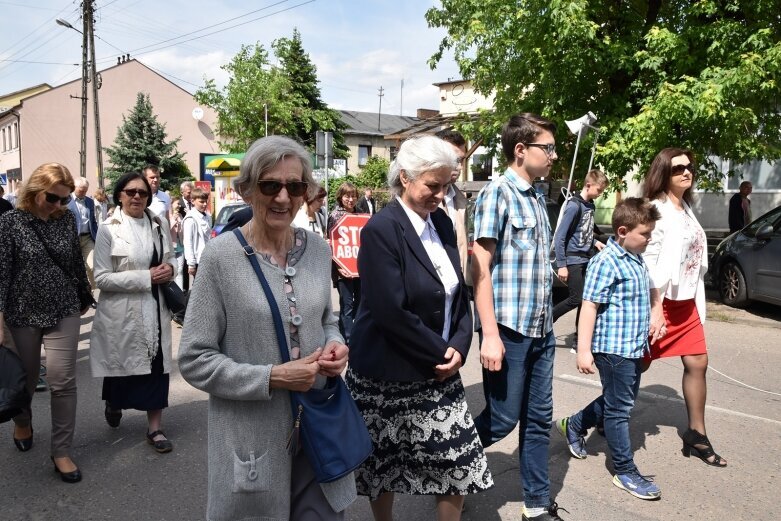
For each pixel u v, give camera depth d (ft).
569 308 20.81
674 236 11.95
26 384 10.68
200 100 110.52
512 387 9.77
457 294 8.45
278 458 6.45
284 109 111.34
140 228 13.58
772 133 33.32
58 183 11.84
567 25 29.71
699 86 27.94
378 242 7.91
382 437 8.34
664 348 12.85
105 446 13.84
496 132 37.70
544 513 9.98
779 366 20.29
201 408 16.34
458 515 8.55
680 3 33.12
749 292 28.22
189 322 6.37
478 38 35.73
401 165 8.09
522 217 9.59
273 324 6.44
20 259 11.69
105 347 13.17
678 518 10.61
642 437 14.21
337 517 6.72
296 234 7.00
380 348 8.14
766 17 30.48
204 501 11.30
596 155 32.53
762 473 12.35
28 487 11.82
